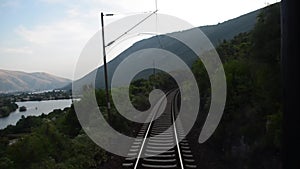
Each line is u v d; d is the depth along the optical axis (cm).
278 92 1004
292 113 325
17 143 1180
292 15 325
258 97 1136
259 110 1102
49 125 1459
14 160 1117
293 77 325
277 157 889
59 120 2177
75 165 1149
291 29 325
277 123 908
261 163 971
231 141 1252
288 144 329
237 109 1302
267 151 951
